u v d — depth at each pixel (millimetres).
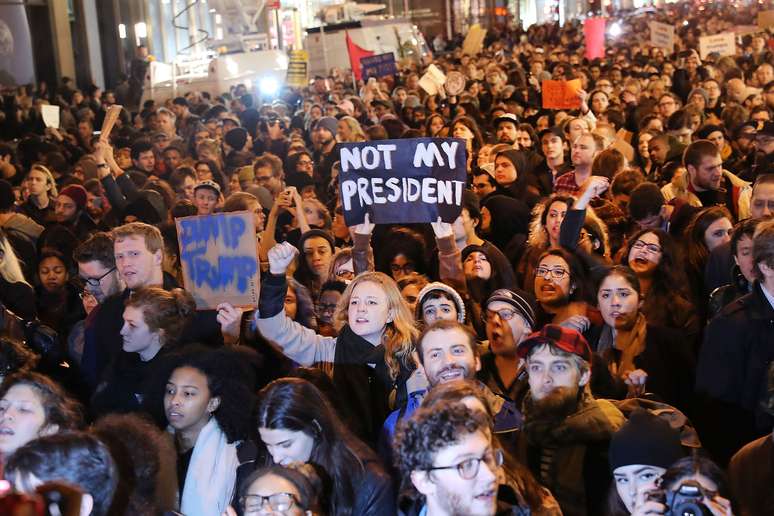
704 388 4977
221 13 34688
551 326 4219
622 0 63344
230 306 5656
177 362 4559
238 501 3871
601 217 7676
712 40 24031
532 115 16125
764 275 4719
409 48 32281
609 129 11430
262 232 7926
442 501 3121
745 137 10750
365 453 3926
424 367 4328
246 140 14664
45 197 10023
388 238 6855
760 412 4758
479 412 3164
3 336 5293
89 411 5297
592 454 4098
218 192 8672
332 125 13367
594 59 26859
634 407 4258
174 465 4211
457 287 6203
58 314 7355
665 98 13969
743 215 7988
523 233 7918
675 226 7336
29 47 30859
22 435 4020
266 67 28344
